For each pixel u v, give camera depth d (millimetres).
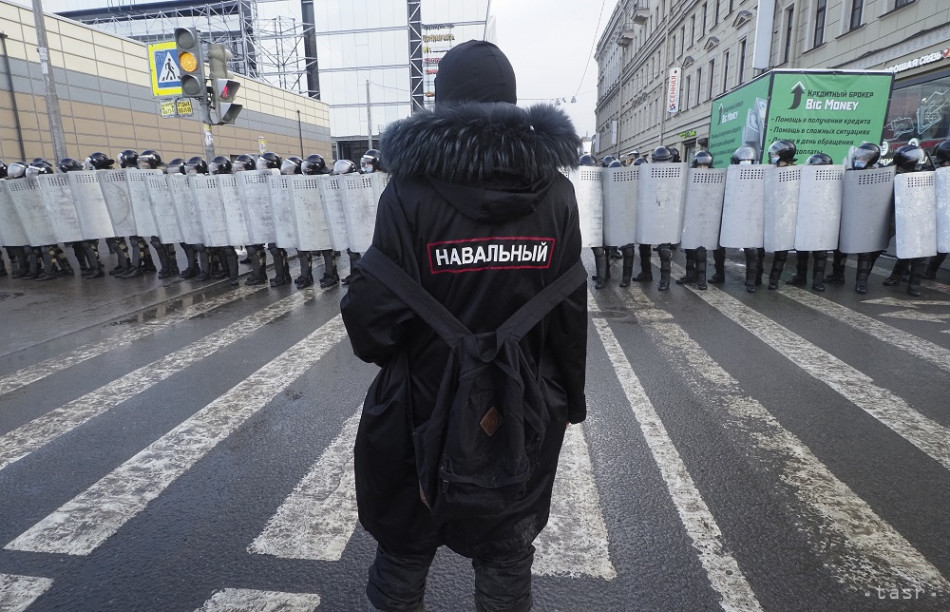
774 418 3527
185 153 27875
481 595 1421
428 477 1204
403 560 1455
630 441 3246
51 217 8422
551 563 2229
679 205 7277
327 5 61906
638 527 2447
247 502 2689
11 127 18969
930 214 6402
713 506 2594
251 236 7836
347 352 5039
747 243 7078
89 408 3863
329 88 64062
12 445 3324
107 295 7555
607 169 7367
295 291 7766
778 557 2240
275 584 2135
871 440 3211
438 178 1195
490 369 1202
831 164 6723
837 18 14617
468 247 1194
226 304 7031
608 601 2031
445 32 61625
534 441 1260
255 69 51281
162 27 51875
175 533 2451
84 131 21891
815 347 4941
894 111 12148
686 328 5656
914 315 5910
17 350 5223
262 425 3555
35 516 2598
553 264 1298
